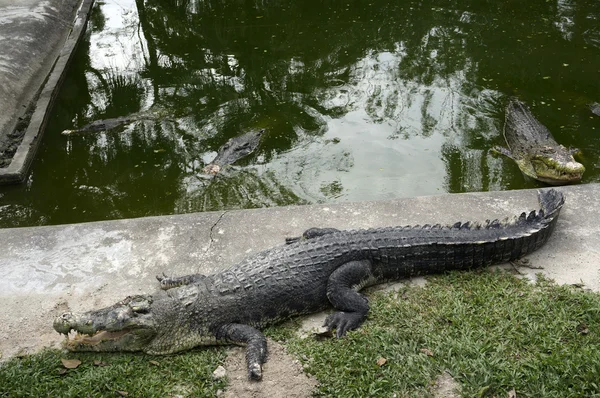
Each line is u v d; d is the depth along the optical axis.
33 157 8.24
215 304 4.13
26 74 10.41
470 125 8.73
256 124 8.95
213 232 5.32
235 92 10.11
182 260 4.97
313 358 3.90
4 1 13.26
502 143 8.27
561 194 5.25
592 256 4.81
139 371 3.90
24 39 11.29
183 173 7.89
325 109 9.39
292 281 4.32
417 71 10.48
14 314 4.43
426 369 3.72
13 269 4.91
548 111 8.92
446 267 4.71
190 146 8.55
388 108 9.30
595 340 3.92
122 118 9.28
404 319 4.21
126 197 7.38
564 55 10.84
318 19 13.09
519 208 5.51
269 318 4.26
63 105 9.89
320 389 3.65
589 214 5.36
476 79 10.10
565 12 12.95
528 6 13.38
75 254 5.09
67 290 4.66
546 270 4.69
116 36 12.88
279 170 7.81
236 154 8.17
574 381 3.56
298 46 11.75
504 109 9.12
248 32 12.57
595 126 8.48
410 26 12.48
